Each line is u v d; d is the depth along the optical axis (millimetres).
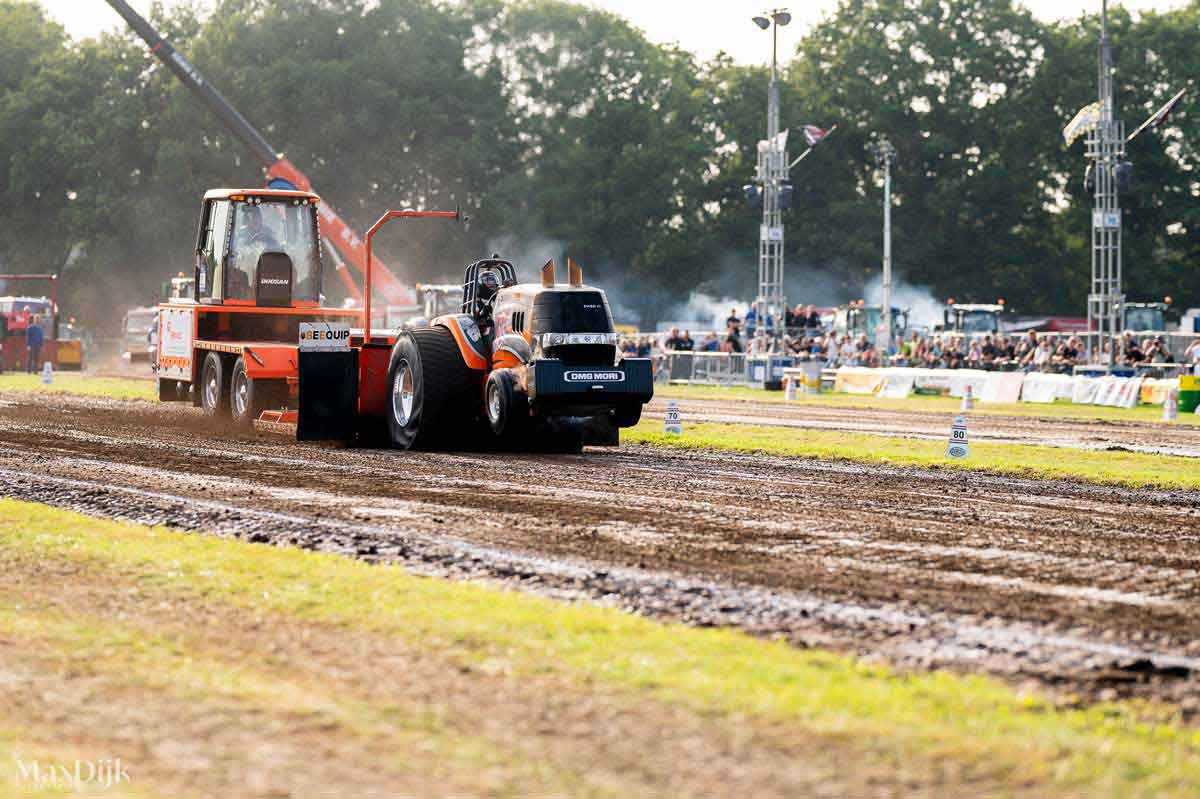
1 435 68125
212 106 151000
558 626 24438
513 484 48781
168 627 24688
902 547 35000
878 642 24172
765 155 159500
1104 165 149875
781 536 36438
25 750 18016
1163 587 30062
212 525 37375
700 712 19625
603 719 19359
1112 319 148750
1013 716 19641
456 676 21469
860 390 147375
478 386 63812
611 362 60844
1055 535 37969
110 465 53406
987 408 116875
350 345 67688
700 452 66125
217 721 19281
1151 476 56344
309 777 17141
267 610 25891
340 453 61844
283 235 88062
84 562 30594
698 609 26766
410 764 17625
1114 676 22109
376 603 26297
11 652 22906
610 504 42875
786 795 16703
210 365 82938
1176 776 17375
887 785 17016
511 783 16984
